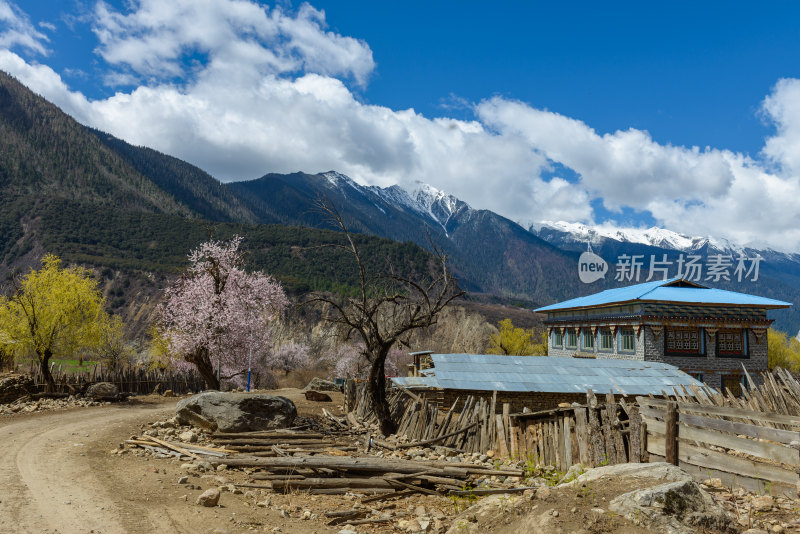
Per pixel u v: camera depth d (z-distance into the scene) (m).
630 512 7.51
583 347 49.59
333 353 75.38
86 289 31.67
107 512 9.83
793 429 11.73
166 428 19.61
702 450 11.90
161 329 37.09
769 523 8.52
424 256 185.12
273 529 9.62
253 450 16.48
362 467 13.74
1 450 15.31
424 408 20.77
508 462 16.62
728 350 39.97
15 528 8.69
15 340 28.94
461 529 8.89
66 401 27.22
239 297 36.62
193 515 9.99
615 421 14.58
